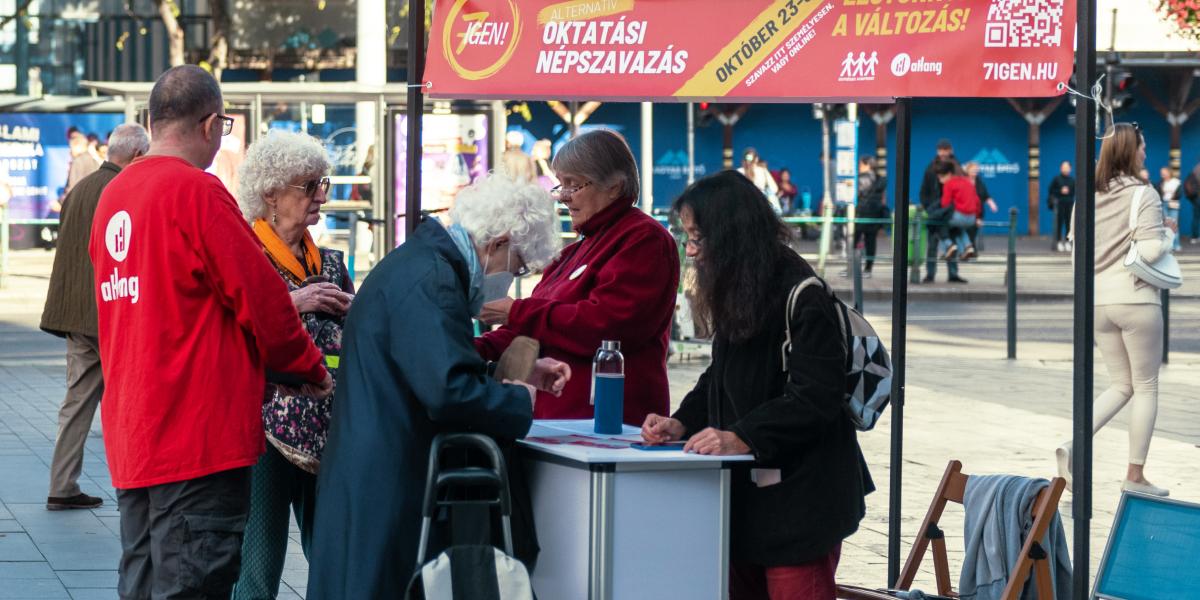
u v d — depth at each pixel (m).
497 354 5.44
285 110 17.11
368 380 4.36
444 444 4.29
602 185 5.57
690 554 4.37
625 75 5.84
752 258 4.51
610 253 5.53
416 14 6.10
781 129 45.31
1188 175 42.62
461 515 4.29
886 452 10.23
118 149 8.17
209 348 4.53
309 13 36.59
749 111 45.19
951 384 13.89
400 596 4.32
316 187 5.30
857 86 5.45
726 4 5.69
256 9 36.53
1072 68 4.96
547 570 4.53
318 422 5.11
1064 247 36.00
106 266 4.62
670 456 4.30
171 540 4.52
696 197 4.59
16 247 28.14
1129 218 8.72
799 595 4.61
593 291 5.43
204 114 4.73
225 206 4.52
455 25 6.08
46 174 27.55
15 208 27.50
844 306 4.58
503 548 4.33
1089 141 4.86
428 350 4.24
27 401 12.16
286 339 4.56
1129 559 5.36
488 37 6.02
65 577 6.68
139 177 4.59
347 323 4.48
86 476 9.13
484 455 4.48
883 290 23.19
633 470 4.28
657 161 44.59
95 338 8.04
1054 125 44.84
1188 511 5.26
